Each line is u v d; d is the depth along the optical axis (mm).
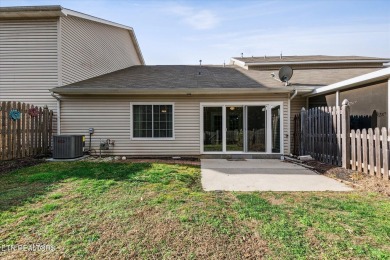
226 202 3918
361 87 7613
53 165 7008
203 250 2514
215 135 9711
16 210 3486
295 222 3123
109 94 9648
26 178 5332
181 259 2365
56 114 9820
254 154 9539
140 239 2713
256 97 9602
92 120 9711
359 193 4469
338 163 6695
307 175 6160
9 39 9859
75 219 3193
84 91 9172
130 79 10945
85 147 9688
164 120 9789
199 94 9695
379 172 5258
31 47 9852
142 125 9781
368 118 7309
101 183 4895
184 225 3031
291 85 9633
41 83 9852
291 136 10406
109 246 2576
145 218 3223
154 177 5465
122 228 2955
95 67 12039
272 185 5141
